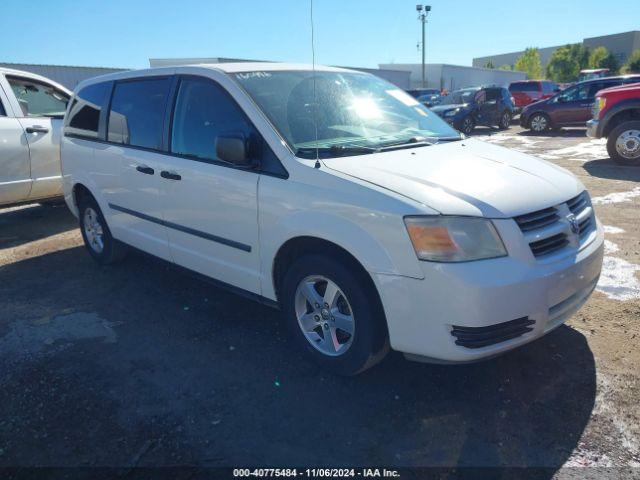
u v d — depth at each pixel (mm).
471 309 2410
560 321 2771
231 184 3270
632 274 4277
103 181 4574
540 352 3197
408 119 3896
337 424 2664
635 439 2463
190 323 3840
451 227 2453
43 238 6250
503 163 3148
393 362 3195
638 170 8750
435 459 2404
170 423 2715
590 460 2352
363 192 2658
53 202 7398
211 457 2467
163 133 3887
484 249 2475
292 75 3703
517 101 24547
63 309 4164
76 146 4914
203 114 3568
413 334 2576
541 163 3326
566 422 2592
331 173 2814
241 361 3289
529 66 77375
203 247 3678
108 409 2846
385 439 2543
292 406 2818
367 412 2746
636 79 15055
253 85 3430
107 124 4539
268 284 3248
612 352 3154
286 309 3199
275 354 3359
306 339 3141
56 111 6953
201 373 3168
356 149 3145
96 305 4219
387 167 2891
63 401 2930
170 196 3801
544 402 2746
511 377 2973
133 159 4121
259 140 3172
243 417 2742
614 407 2678
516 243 2506
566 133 16391
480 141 3869
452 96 19625
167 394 2967
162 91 3957
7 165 5953
